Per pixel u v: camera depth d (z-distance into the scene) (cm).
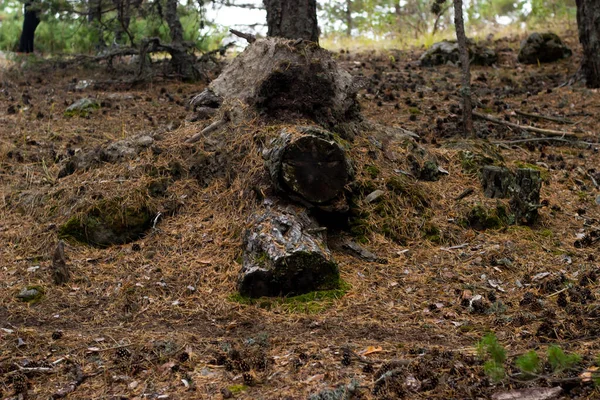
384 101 1091
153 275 598
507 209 686
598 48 1167
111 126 975
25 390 420
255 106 719
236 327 515
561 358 369
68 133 940
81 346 484
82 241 659
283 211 605
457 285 576
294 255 553
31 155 855
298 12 989
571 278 582
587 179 816
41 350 479
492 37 1648
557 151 905
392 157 729
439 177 739
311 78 719
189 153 724
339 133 720
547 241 657
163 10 1455
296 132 626
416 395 399
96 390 424
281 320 523
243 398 407
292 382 423
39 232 669
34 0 1403
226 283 578
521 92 1173
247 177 661
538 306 532
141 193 682
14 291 580
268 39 771
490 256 619
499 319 514
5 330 511
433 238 650
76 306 560
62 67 1358
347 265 604
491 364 376
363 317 525
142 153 728
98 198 682
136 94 1157
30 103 1098
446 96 1120
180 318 535
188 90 1190
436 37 1638
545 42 1376
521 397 386
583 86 1184
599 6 1162
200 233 646
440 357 443
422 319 524
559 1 1828
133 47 1338
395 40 1692
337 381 421
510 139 940
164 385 427
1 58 1603
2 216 708
